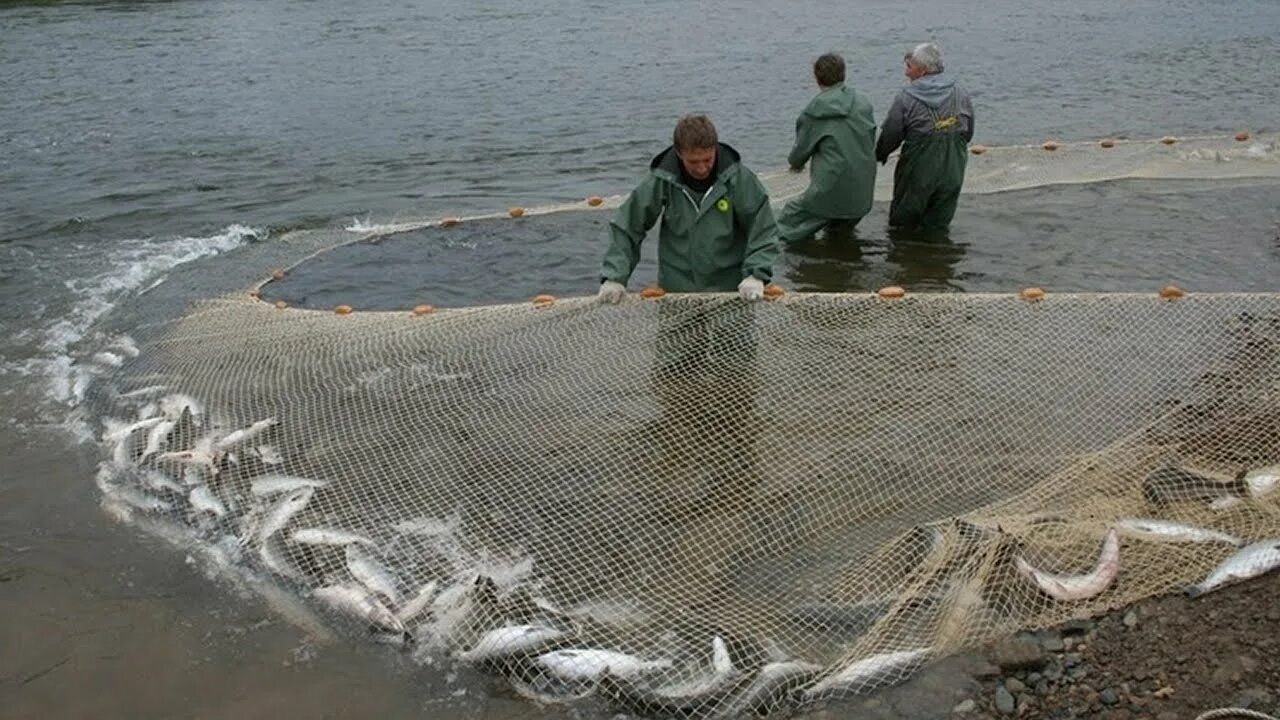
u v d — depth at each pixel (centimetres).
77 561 520
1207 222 992
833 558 496
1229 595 447
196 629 468
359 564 502
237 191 1242
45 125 1582
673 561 500
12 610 482
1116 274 870
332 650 453
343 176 1305
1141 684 406
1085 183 1133
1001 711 402
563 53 2233
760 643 442
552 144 1447
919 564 481
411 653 449
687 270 656
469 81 1922
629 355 650
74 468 611
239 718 414
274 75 2006
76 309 862
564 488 558
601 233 1044
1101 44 2206
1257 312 684
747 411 612
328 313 776
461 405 640
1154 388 618
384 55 2244
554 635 446
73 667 445
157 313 840
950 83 938
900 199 984
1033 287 848
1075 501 521
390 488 567
